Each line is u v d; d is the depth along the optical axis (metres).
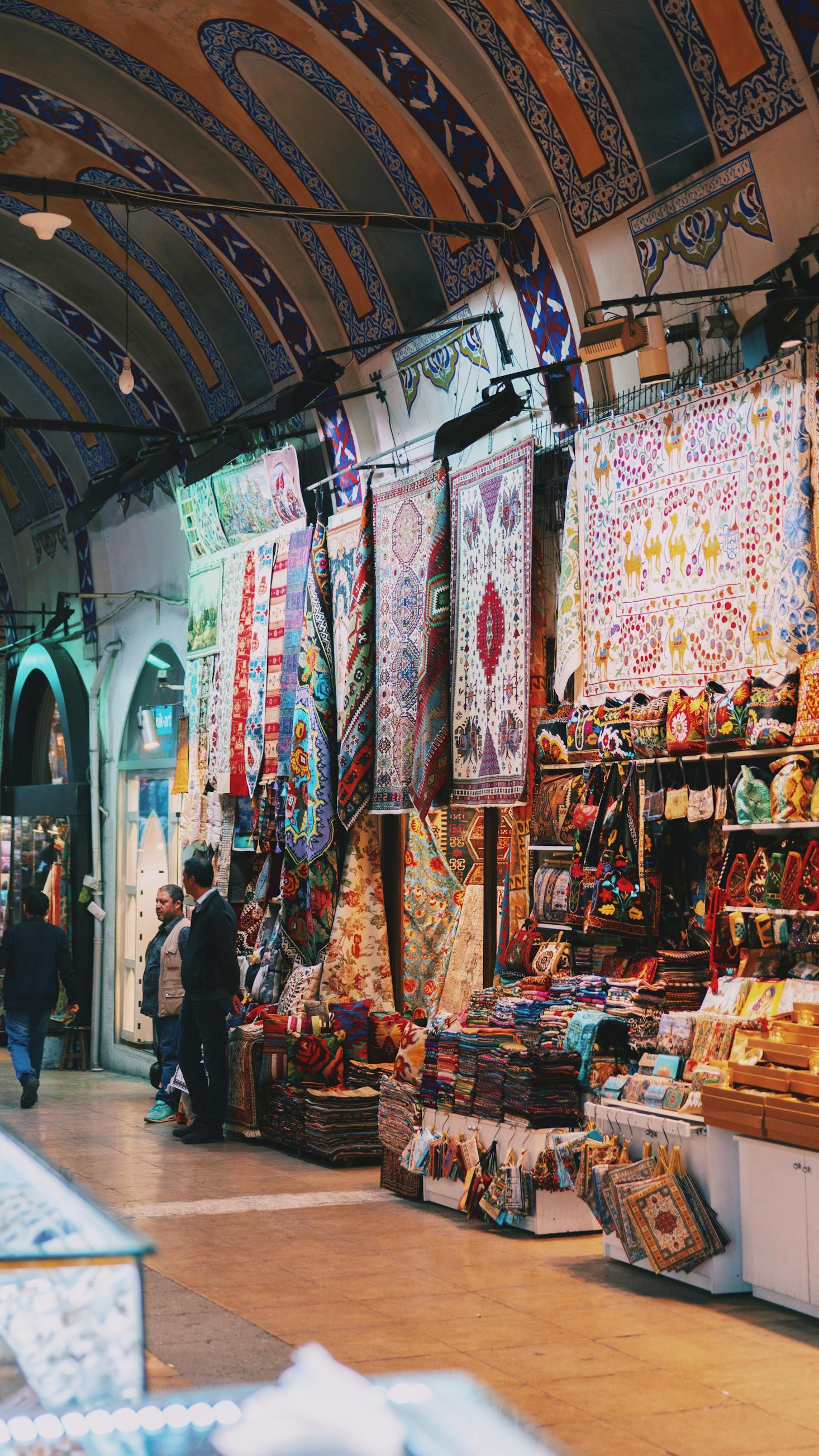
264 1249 6.46
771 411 6.59
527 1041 7.10
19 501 16.66
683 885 7.16
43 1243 1.85
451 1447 1.56
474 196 8.57
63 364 13.98
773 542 6.54
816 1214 5.27
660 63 7.08
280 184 9.84
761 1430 4.19
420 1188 7.61
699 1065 6.20
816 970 6.11
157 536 13.66
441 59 7.93
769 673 6.55
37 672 16.17
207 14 8.66
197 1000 9.62
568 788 7.74
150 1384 4.38
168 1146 9.45
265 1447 1.57
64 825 14.85
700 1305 5.54
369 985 9.83
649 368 6.88
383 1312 5.42
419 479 9.17
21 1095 12.04
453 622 8.84
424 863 9.20
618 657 7.49
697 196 7.13
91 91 9.72
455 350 9.25
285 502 11.01
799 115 6.47
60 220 7.93
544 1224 6.71
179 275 11.49
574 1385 4.58
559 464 8.24
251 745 11.11
